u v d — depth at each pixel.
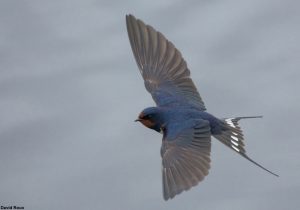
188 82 15.91
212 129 15.16
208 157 13.97
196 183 13.34
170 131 14.76
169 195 13.16
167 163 13.87
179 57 16.02
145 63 16.14
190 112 15.24
